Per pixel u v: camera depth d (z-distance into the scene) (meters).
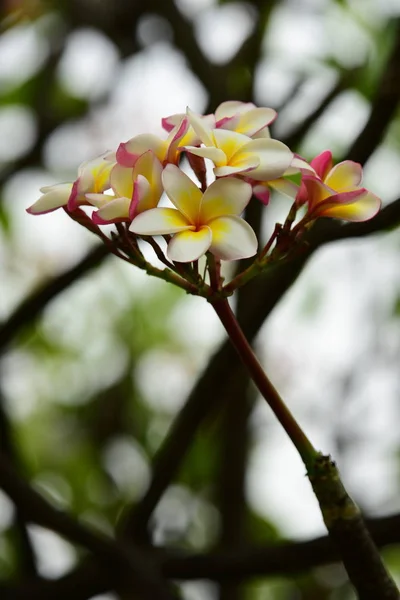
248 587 3.03
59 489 3.04
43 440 3.22
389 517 1.66
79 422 3.27
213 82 2.49
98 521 2.95
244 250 1.27
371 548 1.31
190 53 2.56
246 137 1.31
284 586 3.05
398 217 1.60
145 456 3.16
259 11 2.48
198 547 2.83
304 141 2.27
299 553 1.73
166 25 2.84
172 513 2.88
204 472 2.93
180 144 1.32
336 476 1.31
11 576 2.52
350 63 2.30
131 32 2.92
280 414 1.32
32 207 1.33
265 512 3.02
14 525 2.34
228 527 2.51
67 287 2.09
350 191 1.31
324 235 1.63
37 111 2.89
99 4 2.93
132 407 3.27
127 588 1.85
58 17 2.99
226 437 2.56
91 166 1.33
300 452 1.32
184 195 1.29
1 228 3.02
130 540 1.97
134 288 3.35
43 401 3.30
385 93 1.63
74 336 3.35
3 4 2.67
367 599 1.32
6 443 2.29
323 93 2.24
